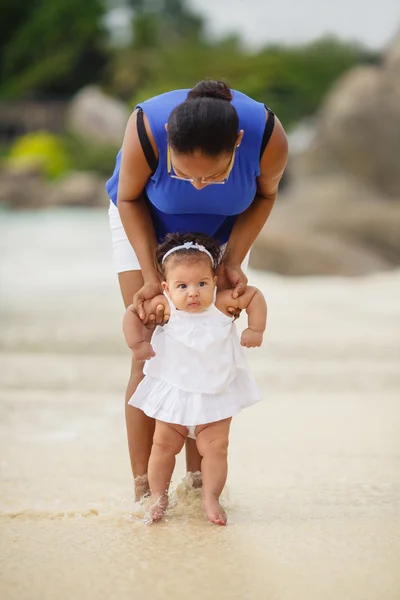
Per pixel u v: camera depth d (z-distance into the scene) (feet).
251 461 25.80
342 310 60.64
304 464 25.38
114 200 22.26
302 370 40.91
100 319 55.52
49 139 233.14
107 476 24.26
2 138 268.82
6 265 90.07
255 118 19.67
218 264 21.13
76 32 296.10
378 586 15.62
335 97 108.58
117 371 40.40
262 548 17.74
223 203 20.62
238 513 20.47
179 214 21.70
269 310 60.23
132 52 294.05
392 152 101.76
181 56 276.41
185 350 20.07
